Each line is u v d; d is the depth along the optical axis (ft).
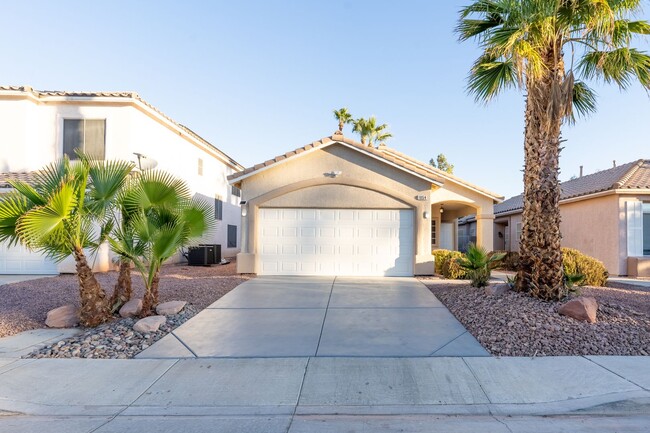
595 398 14.97
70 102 53.26
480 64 29.58
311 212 46.24
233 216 90.79
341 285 39.01
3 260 48.01
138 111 54.85
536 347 19.98
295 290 36.32
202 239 29.37
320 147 45.83
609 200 54.34
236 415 14.21
